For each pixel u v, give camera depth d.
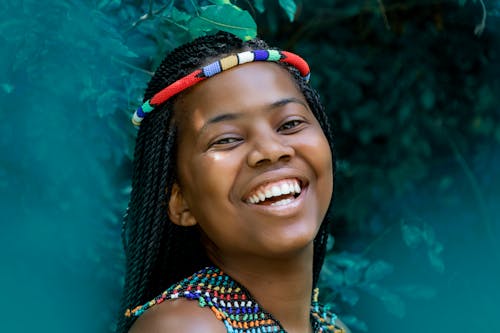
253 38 2.31
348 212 4.61
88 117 2.86
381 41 4.57
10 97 2.79
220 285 2.08
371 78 4.56
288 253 2.01
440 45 4.63
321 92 4.50
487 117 4.78
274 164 1.99
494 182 4.93
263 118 2.00
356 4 4.35
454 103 4.74
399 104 4.61
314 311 2.40
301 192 2.04
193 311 2.00
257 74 2.04
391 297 3.38
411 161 4.68
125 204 3.04
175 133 2.08
